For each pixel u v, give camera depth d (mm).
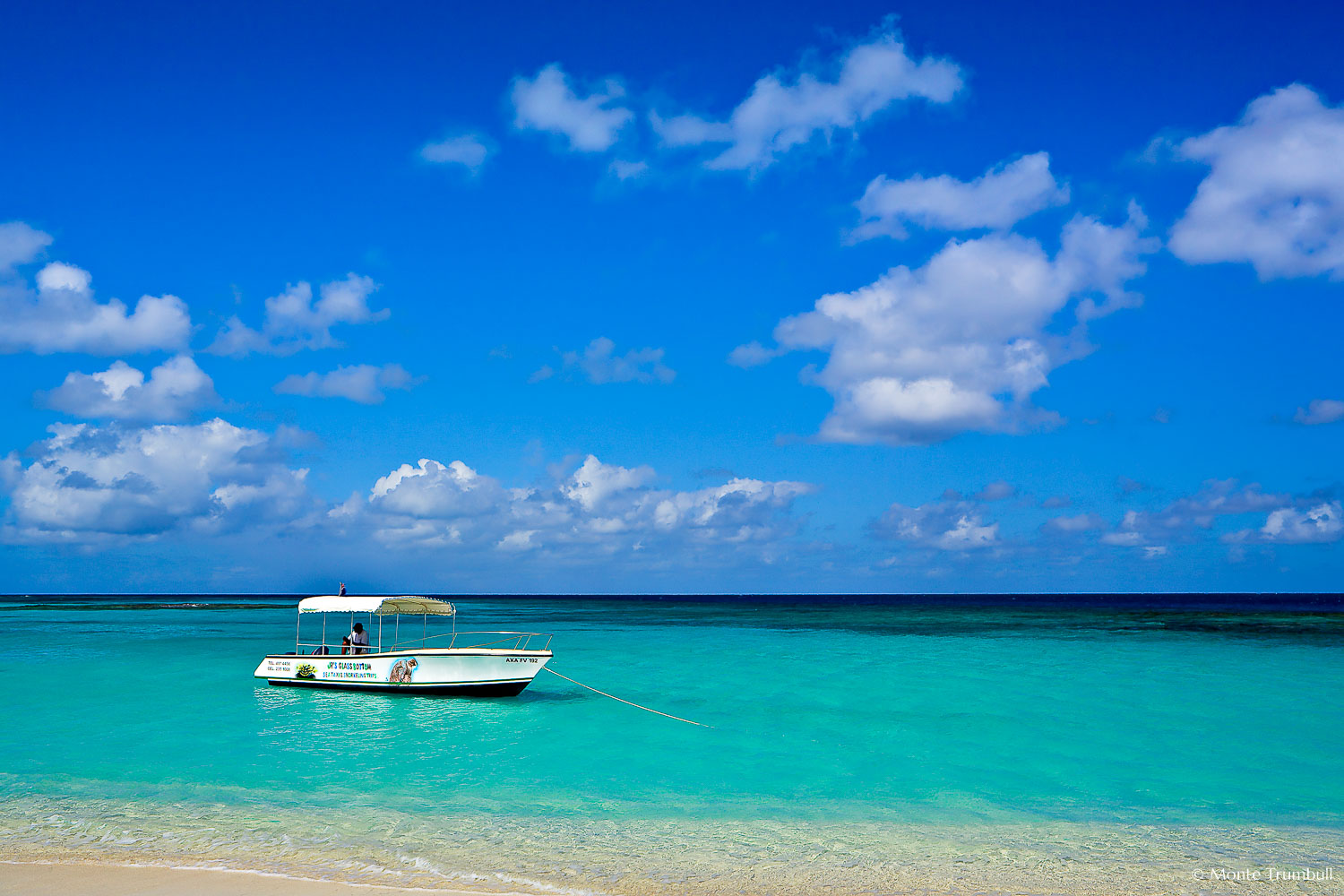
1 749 16469
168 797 12953
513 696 22688
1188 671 30344
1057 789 13945
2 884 9031
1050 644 43031
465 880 9508
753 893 9297
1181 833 11633
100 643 42375
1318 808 12938
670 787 13930
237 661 32812
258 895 8766
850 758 16109
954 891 9461
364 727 18859
